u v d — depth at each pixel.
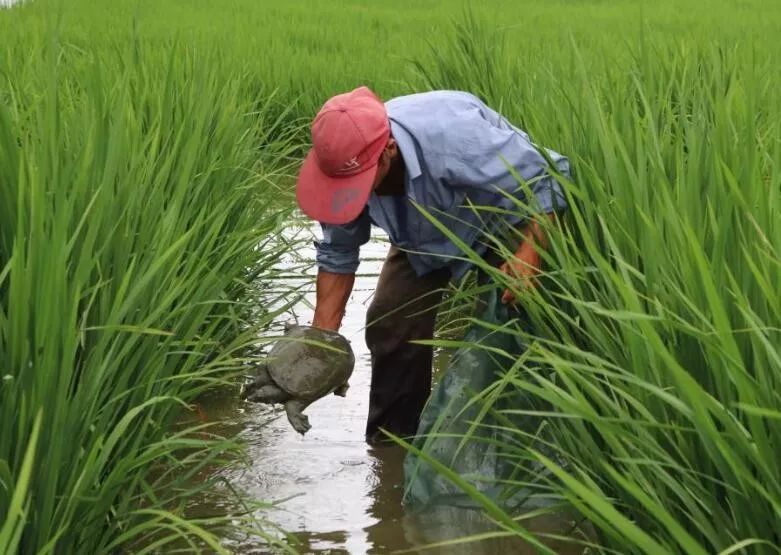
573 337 3.52
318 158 3.46
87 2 16.39
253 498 3.85
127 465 2.83
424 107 3.69
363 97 3.54
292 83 10.70
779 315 2.38
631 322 2.77
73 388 2.98
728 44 7.55
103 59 6.86
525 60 7.20
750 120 3.12
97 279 3.22
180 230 3.86
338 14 16.58
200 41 9.02
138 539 3.38
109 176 3.29
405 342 4.22
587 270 3.29
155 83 5.58
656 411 2.73
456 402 3.72
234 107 6.27
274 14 16.41
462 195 3.75
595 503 2.12
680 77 6.04
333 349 3.47
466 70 6.57
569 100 4.35
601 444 3.16
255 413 4.64
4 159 3.22
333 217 3.46
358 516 3.73
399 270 4.18
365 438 4.42
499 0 17.98
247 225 5.23
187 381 3.46
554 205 3.68
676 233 2.82
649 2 18.20
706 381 2.71
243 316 5.22
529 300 3.38
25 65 5.57
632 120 4.08
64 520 2.70
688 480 2.60
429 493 3.74
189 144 4.11
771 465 2.28
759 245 2.75
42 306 2.60
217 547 2.70
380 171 3.59
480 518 3.69
